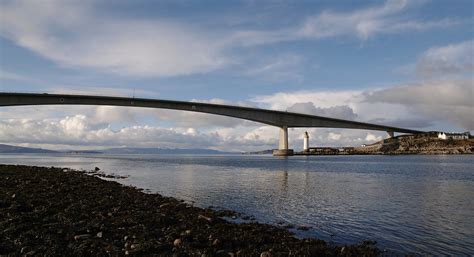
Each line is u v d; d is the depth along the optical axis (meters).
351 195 26.53
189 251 10.80
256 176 44.94
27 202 17.67
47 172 40.16
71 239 11.52
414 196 26.09
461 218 17.94
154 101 113.12
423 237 14.16
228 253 10.83
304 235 14.41
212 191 28.92
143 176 45.00
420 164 78.31
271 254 10.87
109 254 10.16
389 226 16.09
